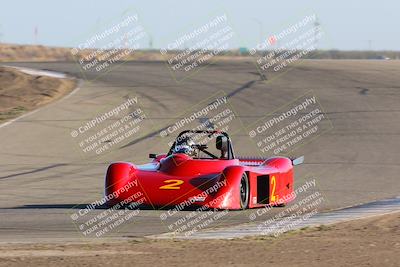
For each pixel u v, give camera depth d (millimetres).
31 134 93688
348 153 81625
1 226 40750
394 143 87625
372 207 49219
